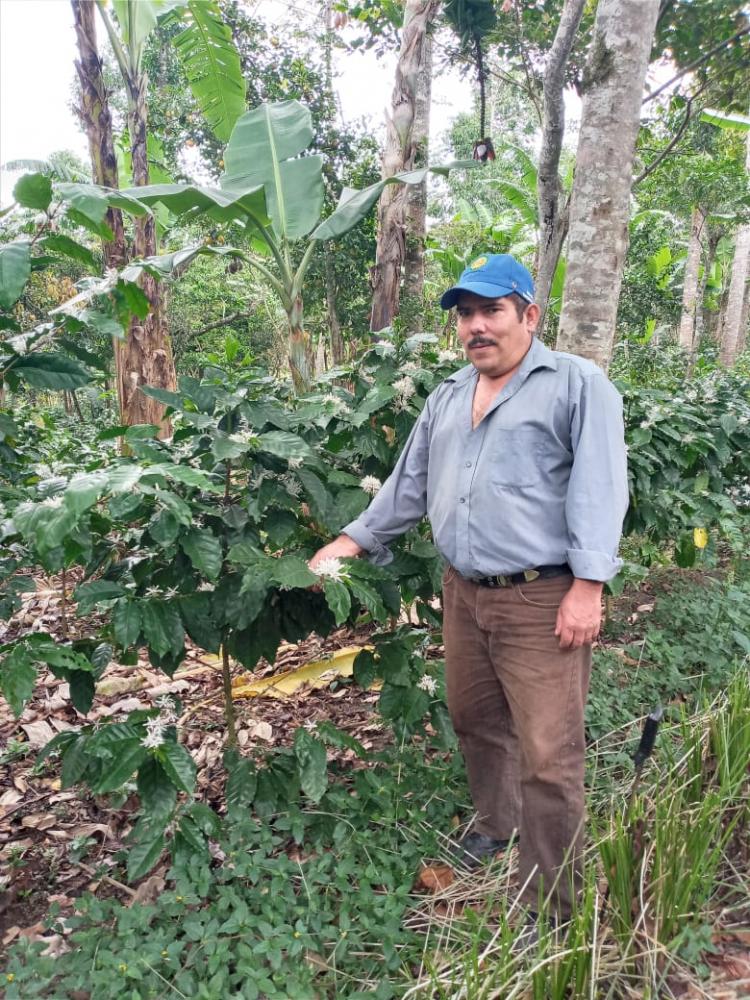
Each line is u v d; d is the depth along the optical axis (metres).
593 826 1.83
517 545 1.76
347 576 1.79
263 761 2.20
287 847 2.19
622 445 1.74
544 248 5.38
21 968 1.58
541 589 1.78
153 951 1.62
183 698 3.32
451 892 1.97
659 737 2.56
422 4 4.67
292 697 3.27
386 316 5.30
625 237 3.38
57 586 4.63
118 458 2.12
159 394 1.99
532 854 1.80
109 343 8.60
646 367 8.17
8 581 2.15
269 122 3.91
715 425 3.31
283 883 1.84
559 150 5.17
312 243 3.17
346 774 2.41
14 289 1.75
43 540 1.44
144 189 3.11
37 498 2.02
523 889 1.80
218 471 2.21
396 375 2.46
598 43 3.23
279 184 3.68
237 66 6.00
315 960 1.72
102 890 2.09
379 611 1.81
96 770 1.92
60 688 3.52
